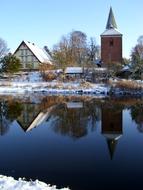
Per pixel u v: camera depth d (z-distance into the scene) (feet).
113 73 267.59
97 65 340.18
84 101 164.76
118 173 53.06
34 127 93.66
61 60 336.49
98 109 133.08
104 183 48.91
